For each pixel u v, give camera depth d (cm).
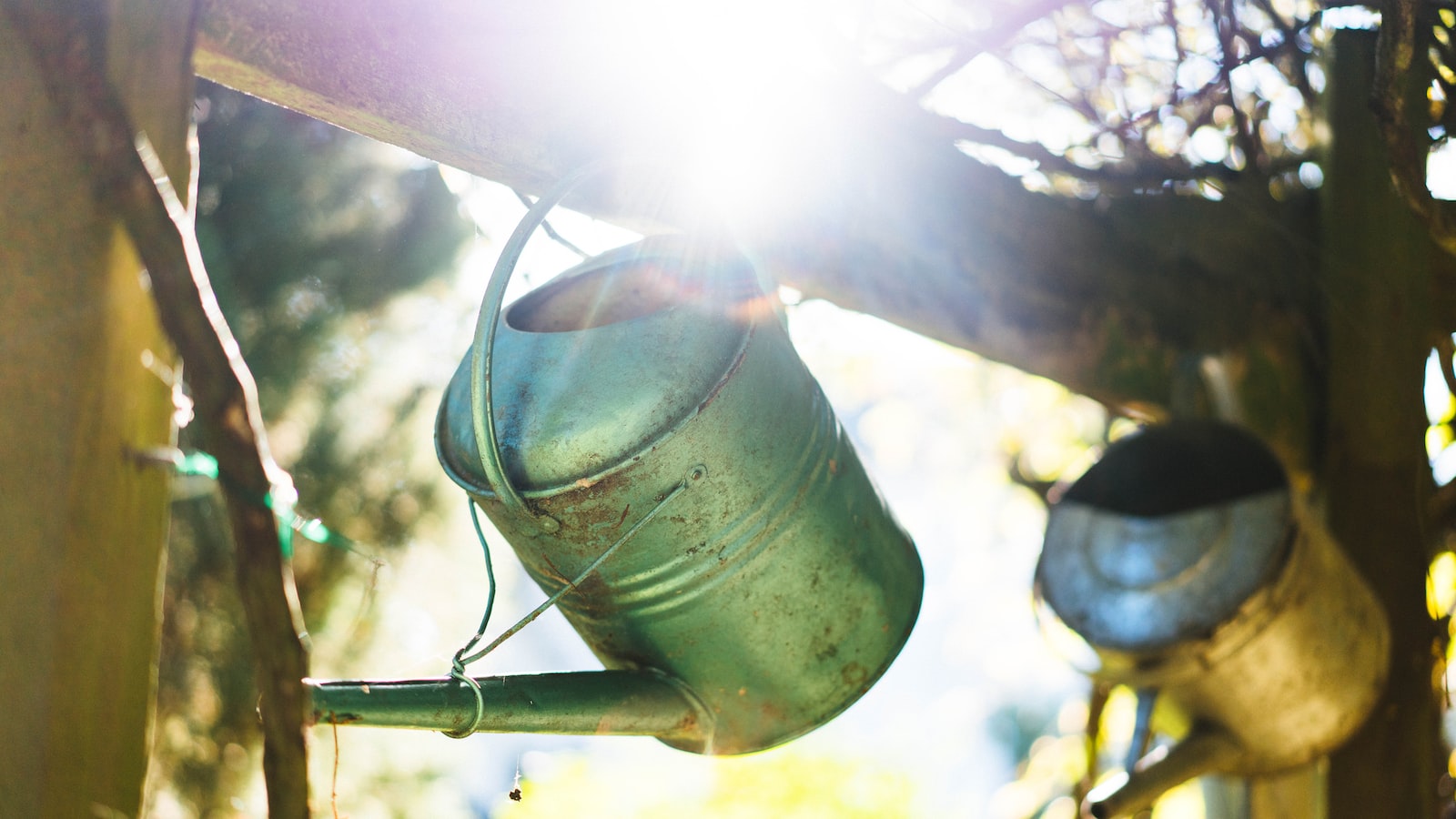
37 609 130
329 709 128
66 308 131
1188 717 177
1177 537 178
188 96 137
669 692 144
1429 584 189
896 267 170
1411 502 189
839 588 146
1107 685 193
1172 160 189
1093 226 186
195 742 206
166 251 127
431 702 131
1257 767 178
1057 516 188
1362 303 192
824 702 147
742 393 140
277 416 214
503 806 341
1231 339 192
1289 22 189
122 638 136
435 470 225
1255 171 189
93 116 128
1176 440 183
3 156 129
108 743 134
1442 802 190
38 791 129
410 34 144
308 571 216
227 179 207
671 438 138
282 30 139
